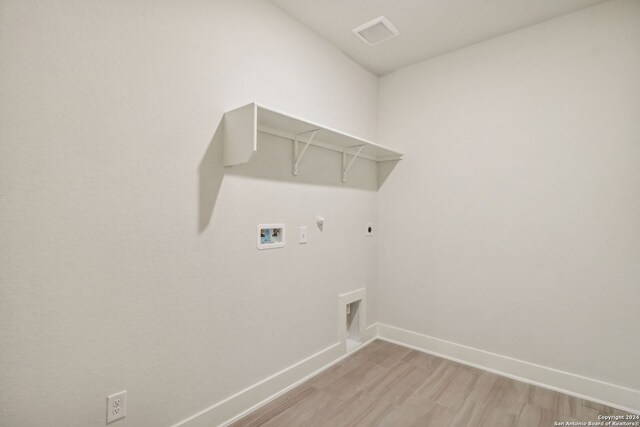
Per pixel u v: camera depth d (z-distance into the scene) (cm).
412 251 281
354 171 274
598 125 202
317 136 223
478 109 248
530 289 224
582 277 206
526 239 226
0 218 107
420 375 229
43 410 117
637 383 188
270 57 200
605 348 198
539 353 220
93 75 127
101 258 130
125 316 137
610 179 198
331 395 203
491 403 196
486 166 243
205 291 166
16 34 110
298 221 220
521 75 229
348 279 266
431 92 272
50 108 117
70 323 123
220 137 173
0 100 107
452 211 259
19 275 111
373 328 295
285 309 210
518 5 204
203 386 165
